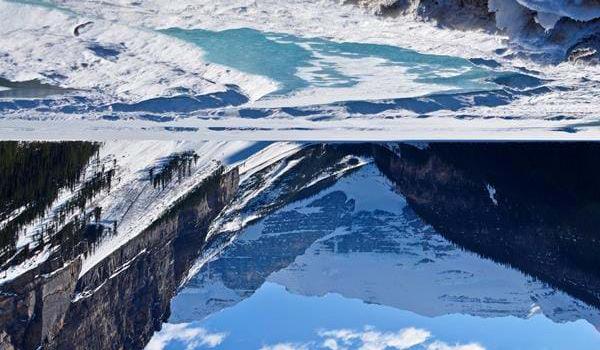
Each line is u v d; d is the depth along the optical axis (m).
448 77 26.53
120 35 26.12
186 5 25.27
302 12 24.53
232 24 25.41
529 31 23.08
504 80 26.75
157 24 25.98
